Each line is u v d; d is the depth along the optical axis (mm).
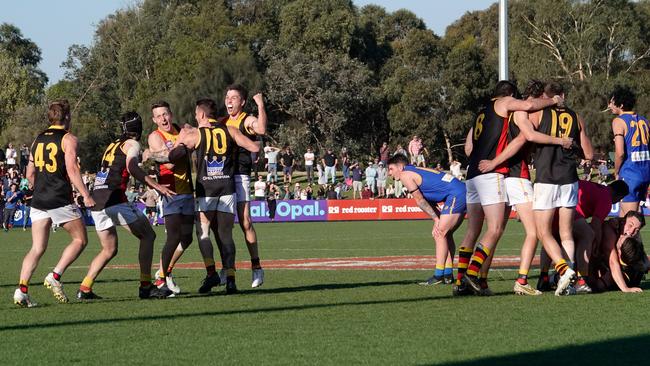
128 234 58188
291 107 128500
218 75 126938
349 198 87062
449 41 141000
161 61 143750
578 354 11789
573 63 133125
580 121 18797
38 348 12859
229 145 20406
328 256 35500
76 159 18328
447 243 22562
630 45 131000
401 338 13242
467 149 19844
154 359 11891
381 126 141500
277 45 143875
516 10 137500
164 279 20562
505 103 18500
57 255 38500
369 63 156125
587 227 19156
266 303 18219
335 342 12977
